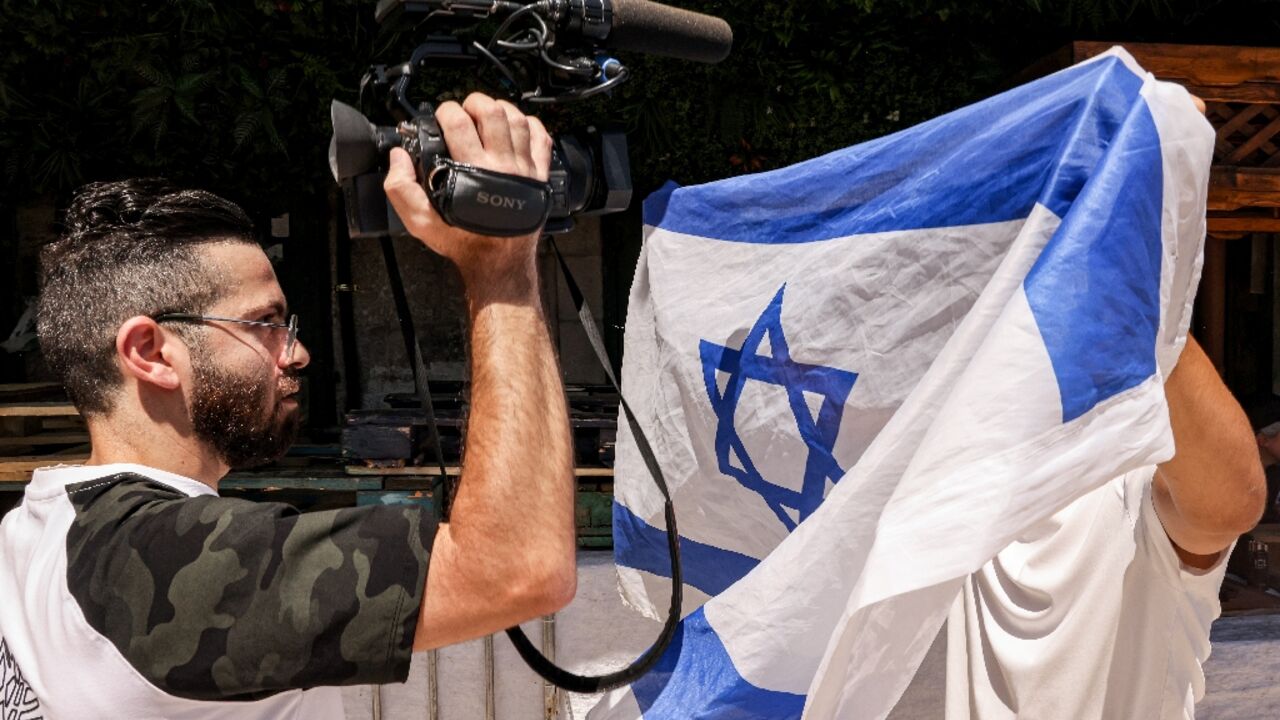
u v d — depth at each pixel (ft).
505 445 3.27
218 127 12.39
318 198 14.14
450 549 3.20
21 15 11.31
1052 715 5.21
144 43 11.68
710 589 5.73
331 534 3.19
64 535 3.39
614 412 12.06
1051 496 3.17
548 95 3.66
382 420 11.58
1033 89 4.15
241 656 3.05
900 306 4.56
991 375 3.28
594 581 11.09
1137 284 3.37
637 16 3.75
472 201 3.17
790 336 5.07
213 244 3.83
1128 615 5.21
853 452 4.75
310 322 14.32
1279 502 13.05
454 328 14.60
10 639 3.40
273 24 12.00
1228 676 11.20
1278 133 10.41
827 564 3.95
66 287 3.76
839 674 3.39
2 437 12.37
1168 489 4.86
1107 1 12.41
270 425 3.93
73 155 12.25
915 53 12.80
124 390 3.72
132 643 3.09
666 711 4.45
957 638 5.68
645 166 13.17
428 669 10.89
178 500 3.36
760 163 13.12
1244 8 13.05
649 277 6.24
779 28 12.19
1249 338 15.47
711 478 5.65
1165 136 3.54
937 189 4.44
